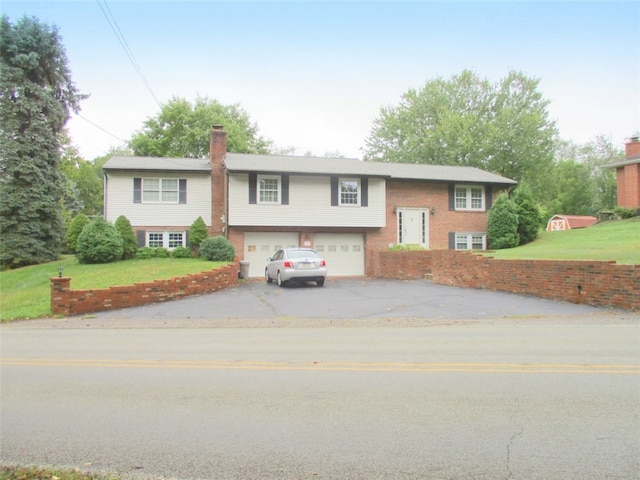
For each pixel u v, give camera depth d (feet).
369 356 24.50
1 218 83.56
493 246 90.58
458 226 93.81
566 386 18.49
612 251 61.21
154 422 15.55
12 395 18.66
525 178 143.64
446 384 19.07
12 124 84.53
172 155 147.54
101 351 27.09
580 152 223.10
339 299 50.55
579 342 27.04
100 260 74.43
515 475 11.60
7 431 14.98
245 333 32.65
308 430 14.61
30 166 84.53
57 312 43.45
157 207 82.84
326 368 22.03
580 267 42.93
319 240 86.38
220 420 15.60
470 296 49.65
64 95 92.38
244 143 149.59
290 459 12.71
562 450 12.90
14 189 84.69
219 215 84.53
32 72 88.07
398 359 23.66
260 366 22.70
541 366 21.63
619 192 113.19
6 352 27.12
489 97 148.87
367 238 88.48
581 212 210.79
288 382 19.79
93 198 198.70
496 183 94.43
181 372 21.83
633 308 37.86
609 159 205.67
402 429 14.53
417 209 91.76
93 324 38.42
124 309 46.44
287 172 80.94
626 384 18.67
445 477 11.59
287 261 63.82
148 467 12.41
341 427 14.79
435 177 91.45
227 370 22.02
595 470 11.78
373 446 13.38
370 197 86.79
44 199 86.43
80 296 44.62
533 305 42.65
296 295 54.75
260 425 15.08
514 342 27.43
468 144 136.67
